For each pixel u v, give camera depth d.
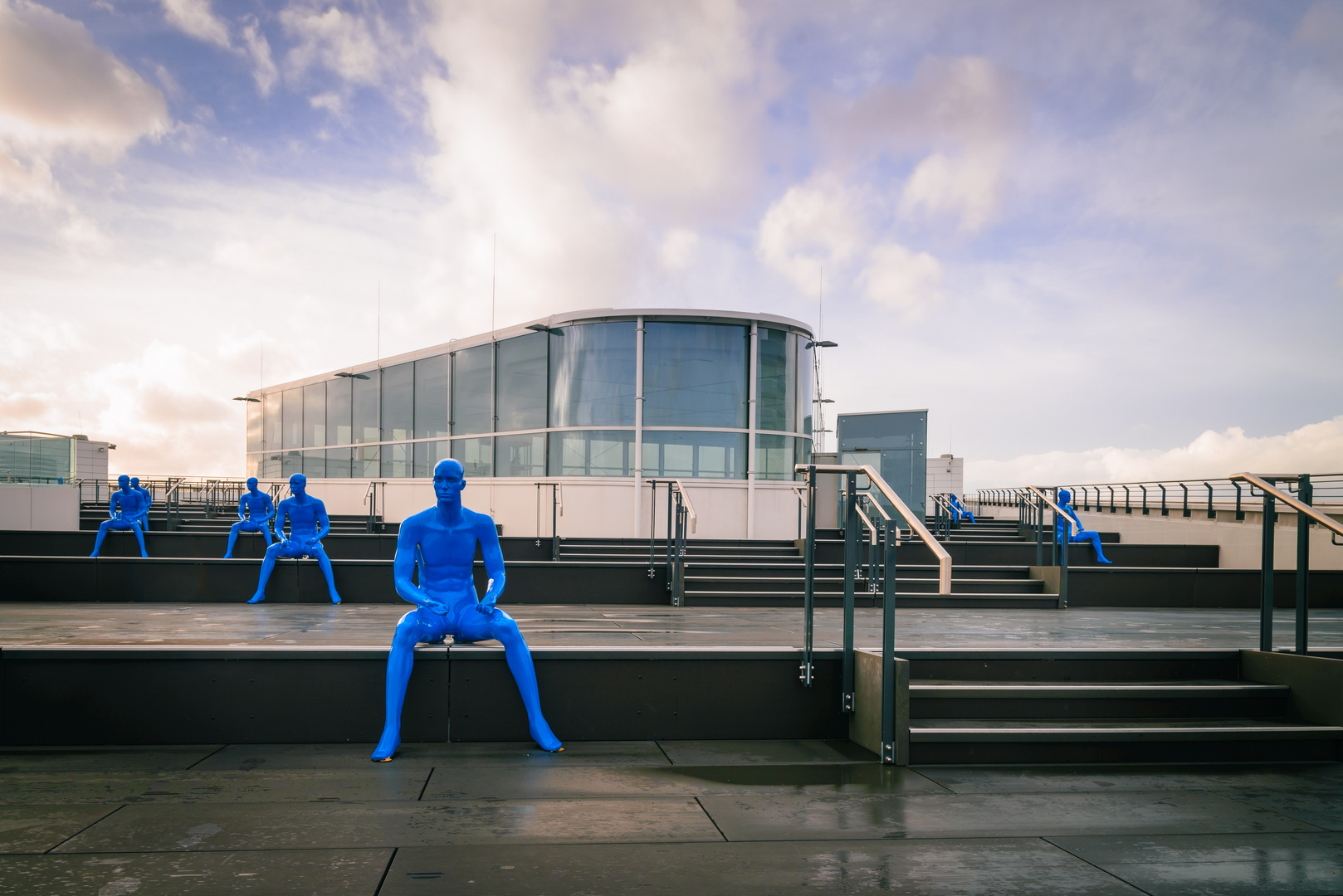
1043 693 5.38
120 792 4.18
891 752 4.91
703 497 17.36
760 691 5.41
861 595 10.56
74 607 9.47
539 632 7.27
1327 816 4.11
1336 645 7.25
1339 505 13.84
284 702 5.14
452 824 3.79
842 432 27.98
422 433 22.31
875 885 3.19
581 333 18.05
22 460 37.31
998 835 3.77
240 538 14.29
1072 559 15.92
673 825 3.82
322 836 3.61
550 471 18.31
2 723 4.97
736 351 17.78
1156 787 4.56
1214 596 11.58
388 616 8.41
